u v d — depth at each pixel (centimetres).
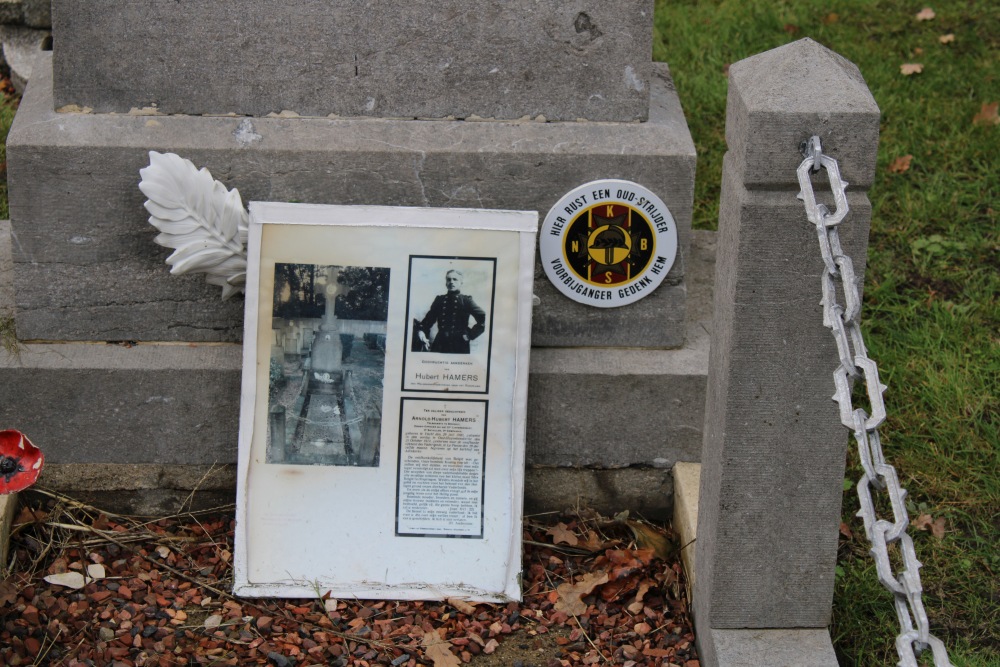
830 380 258
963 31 562
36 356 333
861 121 233
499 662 299
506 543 320
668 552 333
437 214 315
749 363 258
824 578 279
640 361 340
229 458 343
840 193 227
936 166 483
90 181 324
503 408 319
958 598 318
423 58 325
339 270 316
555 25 322
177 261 321
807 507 271
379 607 315
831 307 224
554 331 343
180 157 320
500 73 327
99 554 329
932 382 380
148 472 343
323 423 320
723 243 261
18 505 339
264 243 315
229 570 327
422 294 317
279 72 326
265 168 326
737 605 282
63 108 327
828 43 556
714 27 570
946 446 363
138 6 318
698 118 512
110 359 334
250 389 318
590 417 340
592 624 312
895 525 210
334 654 297
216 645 300
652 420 340
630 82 328
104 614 307
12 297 356
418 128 329
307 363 318
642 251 335
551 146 326
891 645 304
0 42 513
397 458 321
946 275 432
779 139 236
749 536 274
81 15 319
